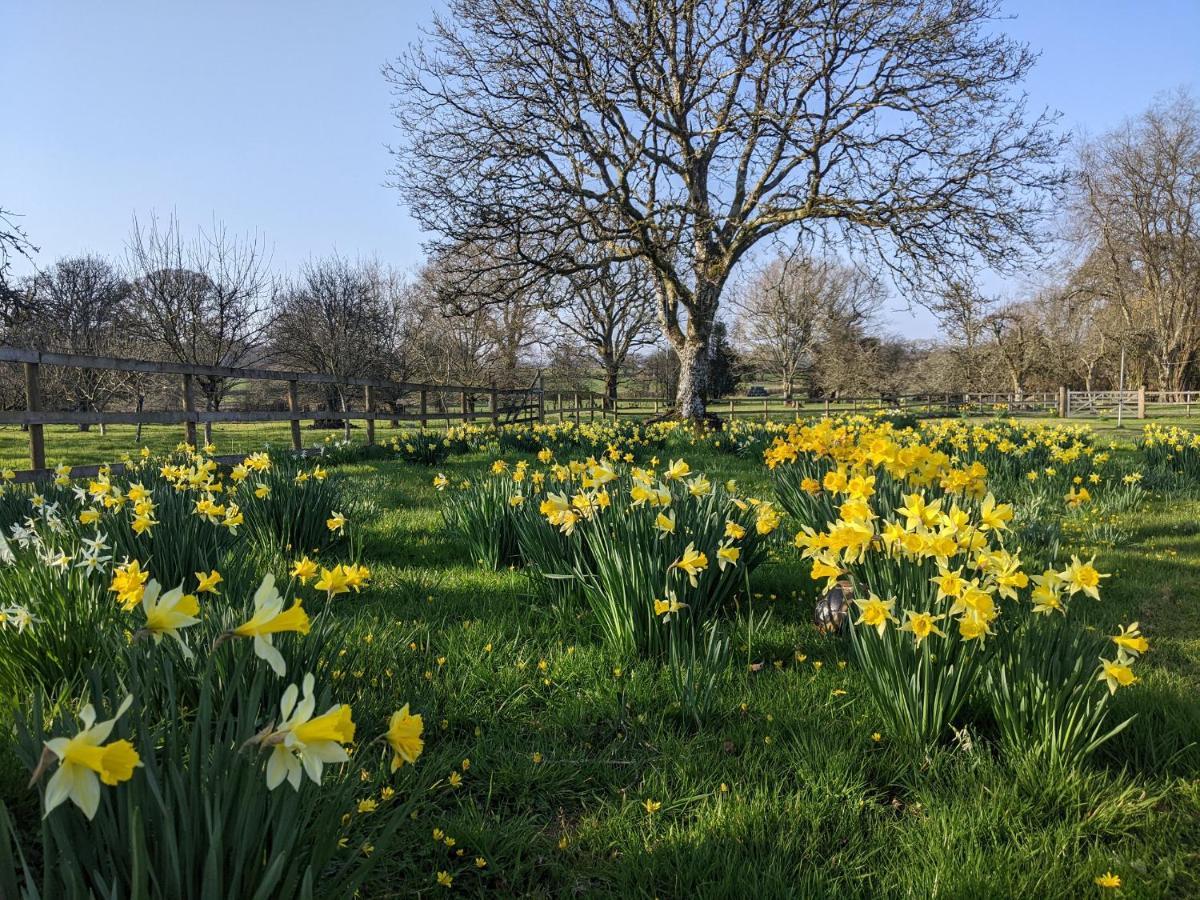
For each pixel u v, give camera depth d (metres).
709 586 3.92
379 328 33.97
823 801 2.44
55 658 2.74
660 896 2.07
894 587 3.00
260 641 1.48
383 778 2.29
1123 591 4.82
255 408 33.56
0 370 22.00
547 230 17.50
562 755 2.73
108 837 1.44
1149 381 47.75
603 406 29.14
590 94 17.08
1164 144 42.34
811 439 5.73
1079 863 2.14
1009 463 8.42
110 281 29.81
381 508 7.19
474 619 4.07
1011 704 2.69
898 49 17.14
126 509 3.90
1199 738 2.79
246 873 1.50
